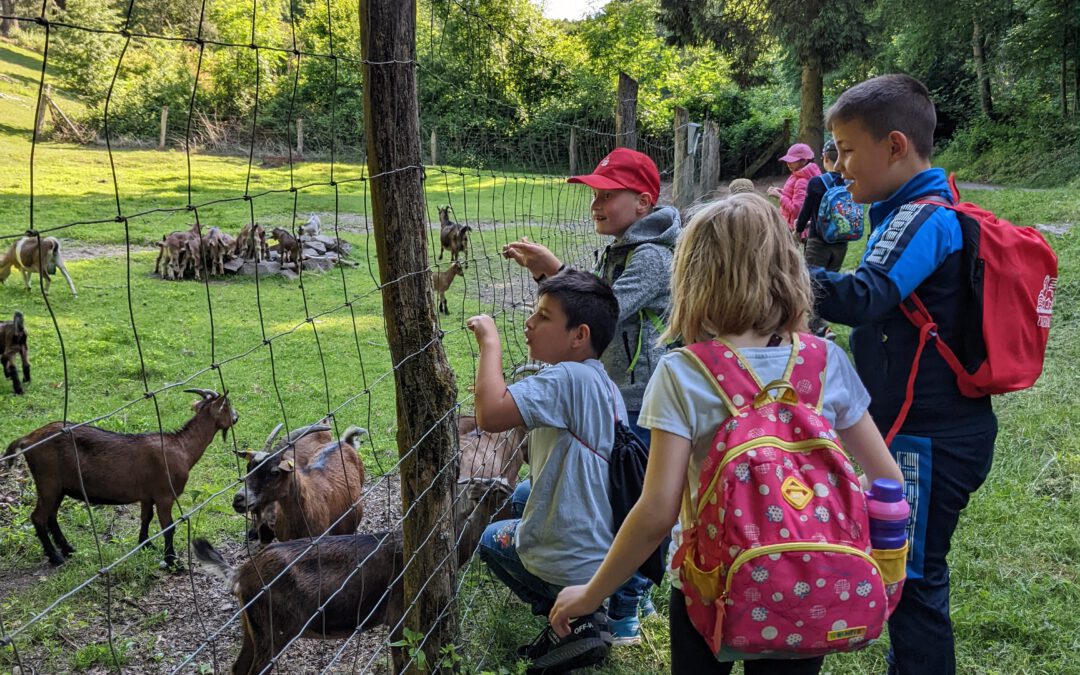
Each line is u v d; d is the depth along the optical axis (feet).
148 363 26.71
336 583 10.61
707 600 5.78
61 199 63.41
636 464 9.44
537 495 9.46
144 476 14.82
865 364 8.52
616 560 6.28
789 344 6.34
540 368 12.52
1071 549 13.79
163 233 52.31
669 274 11.26
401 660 9.87
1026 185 70.64
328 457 15.03
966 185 74.74
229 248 42.98
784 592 5.37
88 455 14.51
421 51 21.43
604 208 11.68
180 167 85.87
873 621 5.56
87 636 12.41
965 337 8.03
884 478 6.42
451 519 9.12
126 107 102.68
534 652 10.46
